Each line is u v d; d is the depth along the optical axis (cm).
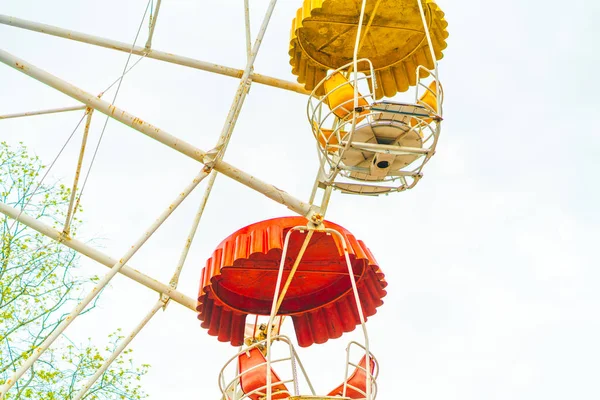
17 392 1942
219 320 1895
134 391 2078
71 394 2022
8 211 1741
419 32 1881
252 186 1603
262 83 1909
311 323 1948
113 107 1595
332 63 1933
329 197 1669
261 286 1909
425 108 1490
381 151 1520
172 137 1597
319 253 1853
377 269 1784
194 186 1616
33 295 2092
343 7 1825
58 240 1770
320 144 1700
